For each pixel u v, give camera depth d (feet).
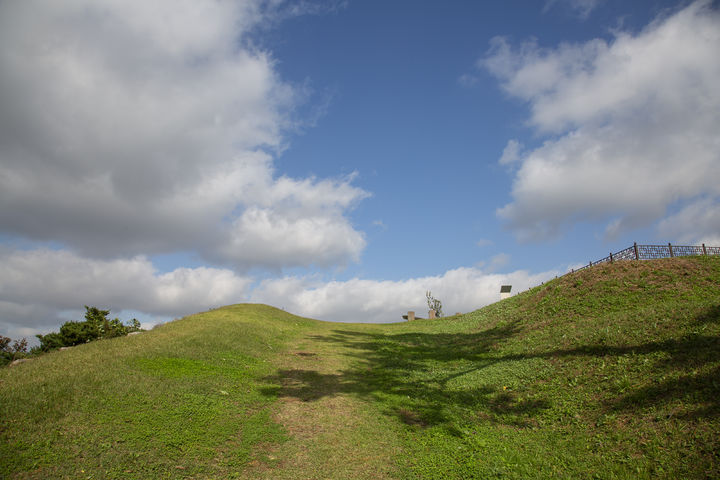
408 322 123.75
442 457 31.55
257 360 56.54
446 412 40.27
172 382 39.91
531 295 88.94
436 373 55.67
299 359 61.93
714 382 30.53
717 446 24.59
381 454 32.27
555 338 56.90
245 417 36.78
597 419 32.89
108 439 27.81
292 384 48.75
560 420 34.86
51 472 23.32
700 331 40.55
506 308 89.97
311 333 90.27
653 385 34.01
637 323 48.96
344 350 72.43
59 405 30.99
